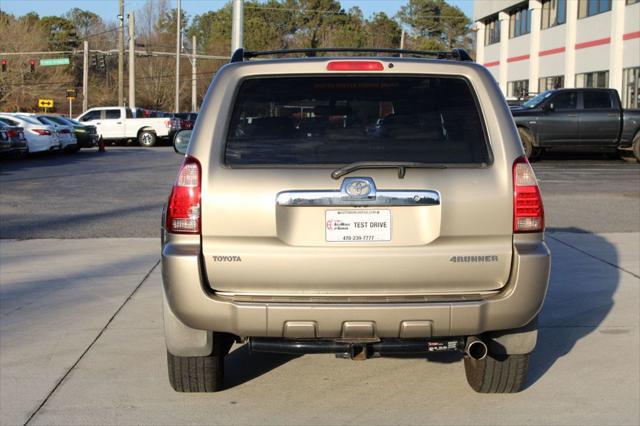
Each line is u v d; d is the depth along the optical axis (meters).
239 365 5.48
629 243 9.74
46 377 5.18
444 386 5.06
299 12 82.00
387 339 4.20
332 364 5.50
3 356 5.59
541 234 4.14
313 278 4.01
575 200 13.70
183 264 3.99
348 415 4.59
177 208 4.05
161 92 82.19
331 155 4.09
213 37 89.19
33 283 7.73
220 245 4.03
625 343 5.93
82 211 12.77
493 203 4.05
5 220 11.79
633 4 31.48
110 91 84.25
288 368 5.41
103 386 5.02
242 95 4.22
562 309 6.85
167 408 4.66
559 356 5.64
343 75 4.25
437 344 4.23
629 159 22.16
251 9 80.88
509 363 4.61
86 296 7.24
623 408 4.68
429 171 4.04
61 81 68.56
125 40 90.56
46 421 4.47
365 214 4.02
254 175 4.03
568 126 20.80
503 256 4.07
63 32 93.81
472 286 4.09
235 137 4.14
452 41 81.69
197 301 4.00
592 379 5.17
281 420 4.51
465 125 4.18
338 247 4.02
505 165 4.10
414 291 4.06
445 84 4.27
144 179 18.30
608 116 20.75
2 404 4.72
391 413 4.62
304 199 3.99
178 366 4.62
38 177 18.75
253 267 4.01
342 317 3.95
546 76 40.00
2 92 65.12
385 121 4.18
